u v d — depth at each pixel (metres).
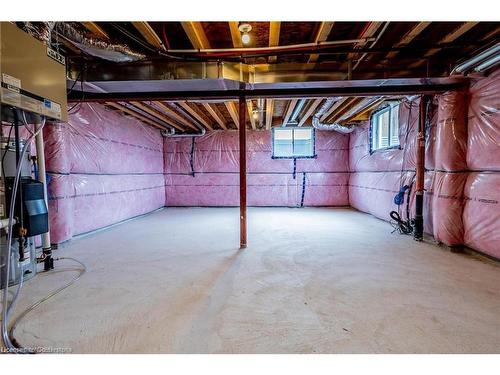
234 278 2.41
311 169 7.07
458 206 3.10
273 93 3.24
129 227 4.70
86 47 2.22
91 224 4.24
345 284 2.26
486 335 1.56
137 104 4.42
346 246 3.39
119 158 5.06
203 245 3.48
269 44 2.54
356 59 2.85
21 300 2.00
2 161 1.86
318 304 1.93
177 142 7.19
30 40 1.72
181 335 1.59
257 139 7.09
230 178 7.19
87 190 4.16
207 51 2.59
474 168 2.95
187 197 7.26
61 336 1.58
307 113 5.44
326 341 1.52
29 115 1.87
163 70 2.74
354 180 6.59
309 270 2.58
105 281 2.35
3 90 1.55
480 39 2.47
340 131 6.52
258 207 7.12
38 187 2.13
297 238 3.80
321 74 2.88
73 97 3.24
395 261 2.81
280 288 2.20
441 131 3.21
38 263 2.77
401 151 4.36
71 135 3.86
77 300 2.01
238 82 2.86
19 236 1.97
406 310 1.83
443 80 2.92
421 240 3.62
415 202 3.80
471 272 2.50
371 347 1.47
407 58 2.80
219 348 1.47
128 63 2.75
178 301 1.99
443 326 1.64
